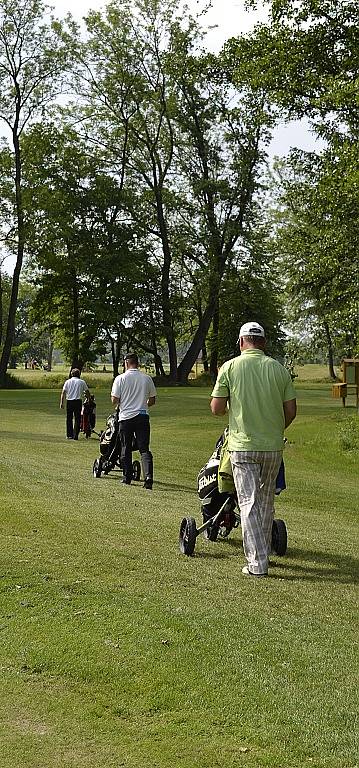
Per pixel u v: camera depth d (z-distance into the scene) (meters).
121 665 5.27
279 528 8.55
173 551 8.48
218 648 5.59
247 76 28.47
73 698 4.85
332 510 13.03
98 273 57.81
